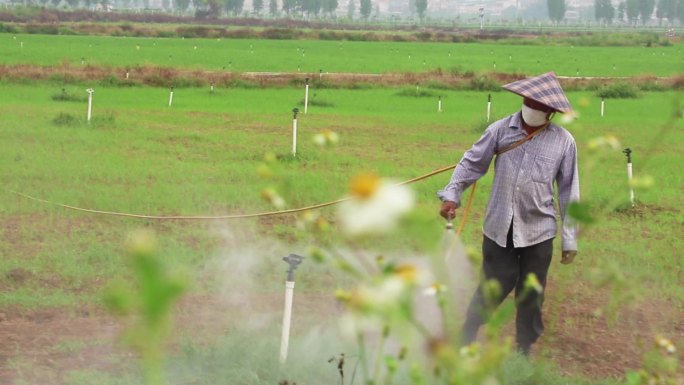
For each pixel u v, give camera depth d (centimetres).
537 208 673
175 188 1453
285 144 2117
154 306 119
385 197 137
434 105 3534
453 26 19262
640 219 1349
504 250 685
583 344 767
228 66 5644
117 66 4484
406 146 2205
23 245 1055
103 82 3894
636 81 4597
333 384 621
